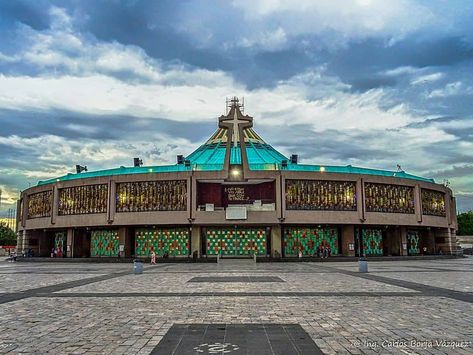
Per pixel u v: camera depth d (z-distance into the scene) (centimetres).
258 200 5203
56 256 5981
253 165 5400
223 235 5253
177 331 1080
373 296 1705
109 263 4819
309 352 885
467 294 1759
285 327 1119
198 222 4934
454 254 6175
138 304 1523
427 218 5694
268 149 6481
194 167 5388
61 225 5459
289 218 4956
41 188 5841
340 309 1392
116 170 5528
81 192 5406
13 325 1167
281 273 2981
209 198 5400
